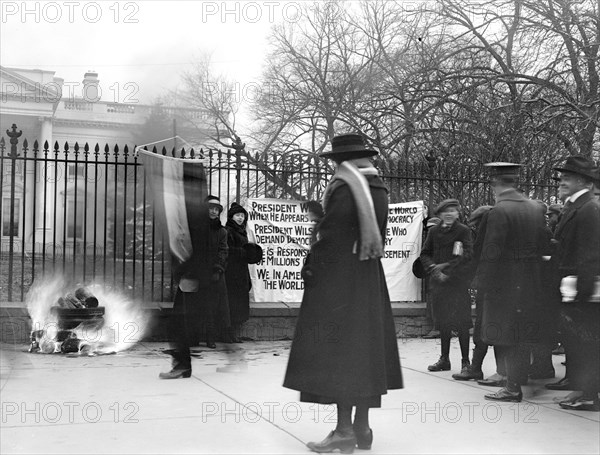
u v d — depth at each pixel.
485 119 14.98
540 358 6.48
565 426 4.71
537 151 14.52
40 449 3.99
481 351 6.49
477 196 10.66
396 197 10.34
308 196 9.81
